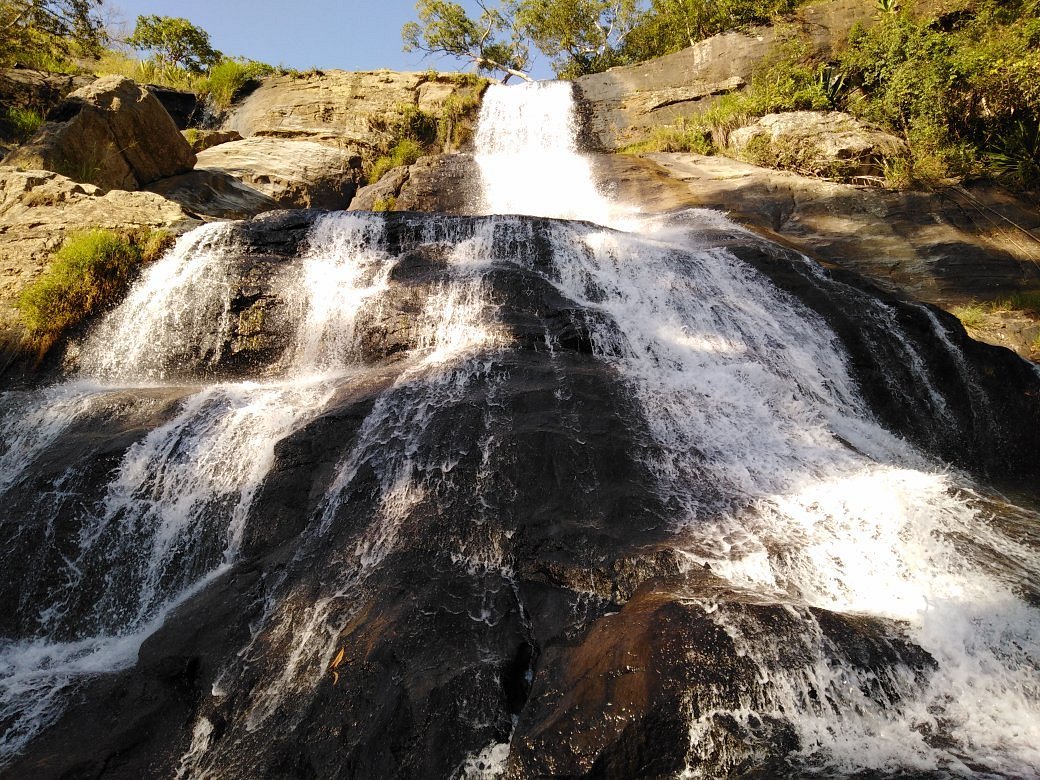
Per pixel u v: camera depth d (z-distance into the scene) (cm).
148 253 959
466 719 382
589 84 2230
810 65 1847
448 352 761
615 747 338
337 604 473
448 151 2130
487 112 2212
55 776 390
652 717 345
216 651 470
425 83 2291
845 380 802
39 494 610
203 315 875
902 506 522
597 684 367
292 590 501
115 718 434
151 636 490
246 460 628
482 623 446
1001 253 1118
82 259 908
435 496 553
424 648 423
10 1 1705
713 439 623
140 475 625
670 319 845
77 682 474
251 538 570
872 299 900
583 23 3161
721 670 362
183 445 643
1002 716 349
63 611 564
